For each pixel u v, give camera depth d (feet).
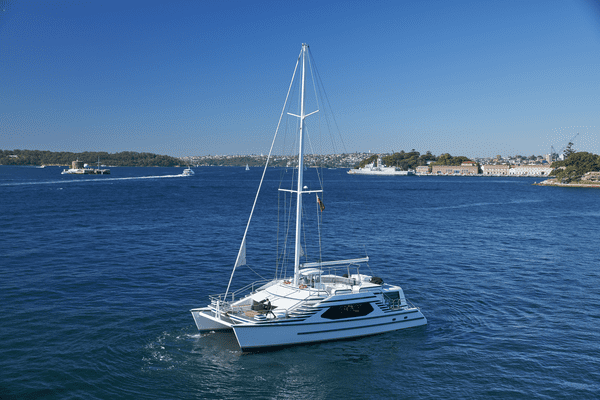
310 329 81.05
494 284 127.34
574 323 95.66
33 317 89.92
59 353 73.87
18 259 142.00
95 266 136.05
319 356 77.20
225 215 286.05
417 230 238.27
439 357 77.97
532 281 131.34
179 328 87.51
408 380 69.72
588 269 148.46
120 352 75.66
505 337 87.40
